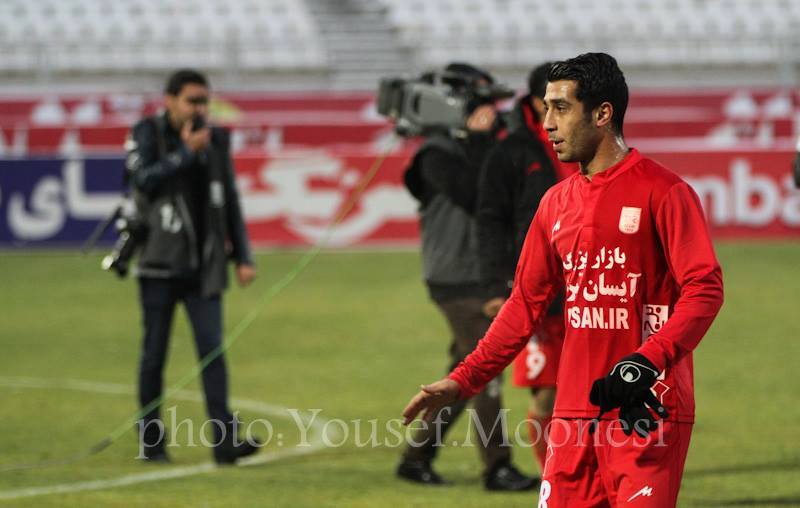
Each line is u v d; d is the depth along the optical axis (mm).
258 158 60250
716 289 12328
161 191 25078
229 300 48219
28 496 22219
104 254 59094
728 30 95188
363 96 80250
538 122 21031
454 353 23172
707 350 38219
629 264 12844
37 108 80125
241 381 34656
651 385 11906
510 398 32469
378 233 60531
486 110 22250
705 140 74188
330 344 40000
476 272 22078
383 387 33531
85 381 35344
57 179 59781
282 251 59625
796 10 96188
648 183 12812
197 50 84188
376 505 21375
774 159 59875
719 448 26203
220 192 25219
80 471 24547
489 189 20953
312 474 24125
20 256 58875
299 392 33031
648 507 12484
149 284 25328
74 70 86000
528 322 13727
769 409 30297
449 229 22344
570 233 13117
